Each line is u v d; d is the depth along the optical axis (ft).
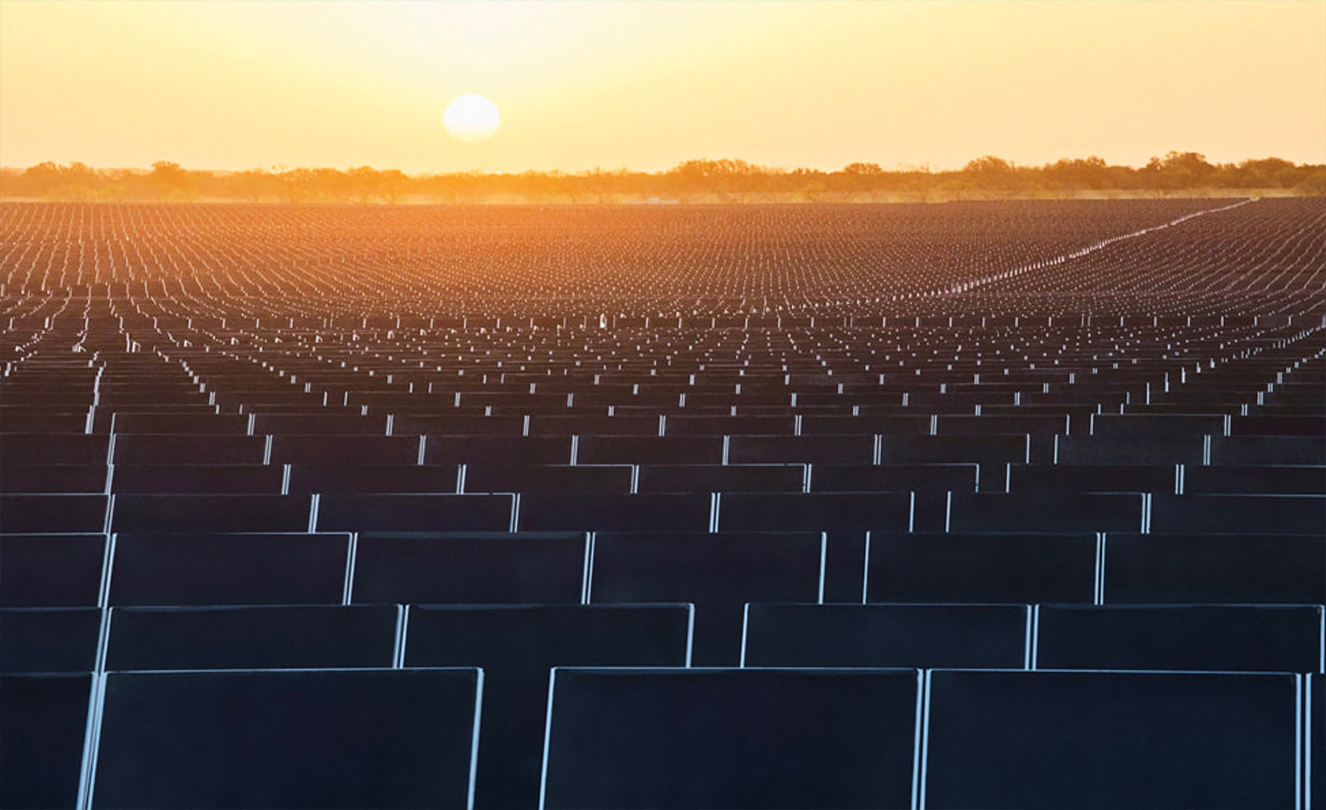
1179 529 19.88
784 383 46.88
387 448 29.14
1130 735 9.98
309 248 254.88
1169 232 247.91
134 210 373.61
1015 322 99.86
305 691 10.05
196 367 58.23
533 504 20.86
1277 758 9.89
